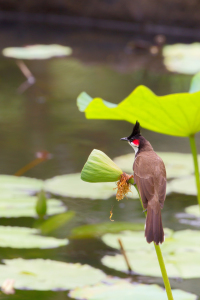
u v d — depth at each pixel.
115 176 4.53
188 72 19.67
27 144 12.45
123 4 29.48
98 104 5.50
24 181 9.68
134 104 5.40
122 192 4.53
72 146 12.40
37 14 31.20
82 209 8.94
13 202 8.63
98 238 7.68
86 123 14.77
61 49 22.78
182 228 7.98
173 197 9.77
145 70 20.09
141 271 6.49
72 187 9.45
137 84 17.75
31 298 5.77
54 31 28.16
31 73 19.62
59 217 8.48
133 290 5.88
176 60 21.42
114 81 18.25
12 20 31.22
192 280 6.49
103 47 24.03
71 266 6.52
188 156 11.50
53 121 14.64
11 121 14.43
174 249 7.05
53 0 30.75
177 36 27.64
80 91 17.02
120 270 6.51
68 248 7.36
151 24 28.80
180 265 6.58
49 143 12.55
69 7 30.66
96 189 9.38
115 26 29.84
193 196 9.80
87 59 21.92
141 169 5.01
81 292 5.82
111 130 14.14
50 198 9.44
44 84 18.11
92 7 30.28
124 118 5.85
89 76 19.19
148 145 5.77
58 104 16.17
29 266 6.50
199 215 8.47
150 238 4.38
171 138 13.75
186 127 5.54
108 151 12.00
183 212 8.81
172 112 5.38
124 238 7.49
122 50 23.48
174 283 6.33
